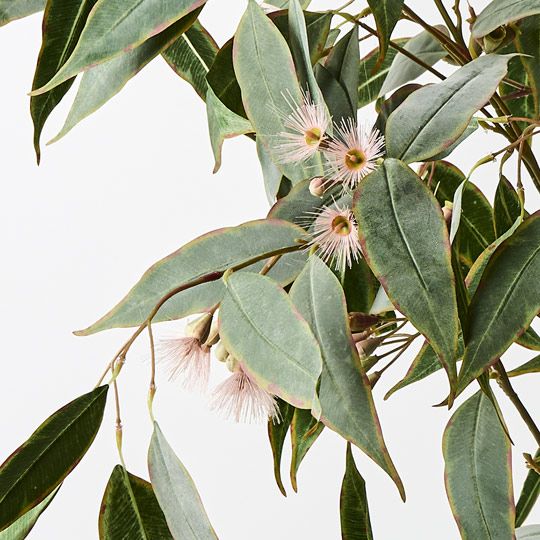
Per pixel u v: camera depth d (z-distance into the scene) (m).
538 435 1.21
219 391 1.17
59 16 1.18
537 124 1.14
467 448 1.21
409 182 1.09
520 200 1.14
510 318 1.10
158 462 1.16
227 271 1.13
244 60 1.18
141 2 1.14
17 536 1.21
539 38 1.20
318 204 1.18
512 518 1.20
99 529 1.20
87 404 1.18
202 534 1.16
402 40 1.41
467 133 1.16
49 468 1.18
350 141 1.13
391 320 1.23
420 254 1.08
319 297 1.12
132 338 1.15
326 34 1.22
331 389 1.11
